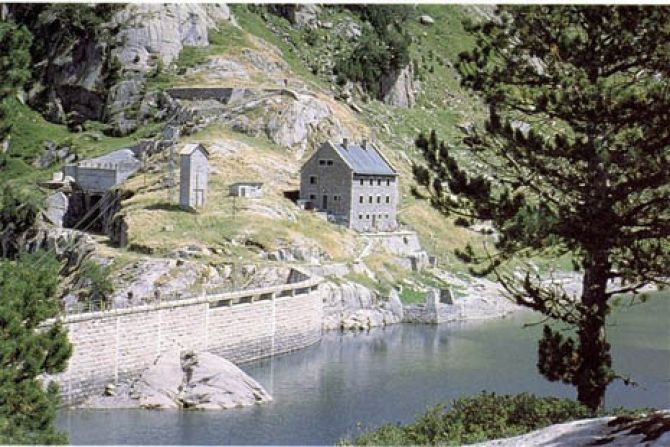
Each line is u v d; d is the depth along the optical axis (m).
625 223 45.62
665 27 44.53
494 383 83.88
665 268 44.91
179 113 177.25
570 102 44.97
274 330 101.12
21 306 41.03
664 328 116.69
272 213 135.50
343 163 147.62
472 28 49.25
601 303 46.59
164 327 85.06
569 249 46.28
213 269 111.69
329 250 133.25
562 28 47.19
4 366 39.44
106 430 64.81
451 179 47.56
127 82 196.25
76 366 74.62
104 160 162.38
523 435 37.00
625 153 45.12
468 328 121.50
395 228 155.75
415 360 96.75
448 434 41.50
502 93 47.53
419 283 138.38
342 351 103.19
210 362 79.06
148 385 76.44
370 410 72.31
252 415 70.75
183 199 130.75
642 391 78.50
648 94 44.22
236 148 159.75
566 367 46.47
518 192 46.69
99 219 148.38
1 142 46.56
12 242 71.12
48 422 39.72
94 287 103.69
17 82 44.81
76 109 198.75
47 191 153.38
